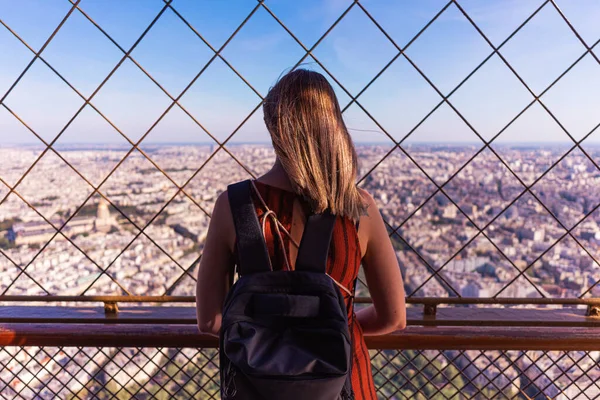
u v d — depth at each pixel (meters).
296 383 0.86
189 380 1.78
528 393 1.77
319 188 0.95
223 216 1.01
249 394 0.91
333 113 1.02
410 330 1.63
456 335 1.62
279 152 0.99
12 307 1.69
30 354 1.73
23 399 1.76
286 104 1.00
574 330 1.63
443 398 1.79
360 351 1.17
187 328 1.61
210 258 1.04
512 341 1.62
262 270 0.96
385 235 1.10
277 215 0.99
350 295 1.06
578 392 1.77
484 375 1.76
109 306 1.68
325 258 0.96
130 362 1.75
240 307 0.93
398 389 1.81
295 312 0.91
